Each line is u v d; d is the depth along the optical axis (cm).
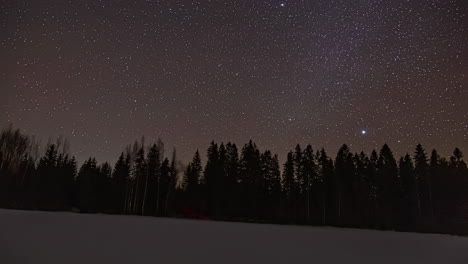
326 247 826
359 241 1077
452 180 4053
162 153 4991
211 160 5066
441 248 998
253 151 5156
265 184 4959
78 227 934
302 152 5038
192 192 4891
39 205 3475
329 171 4906
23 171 4112
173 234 927
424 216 3881
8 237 614
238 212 4578
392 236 1560
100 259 468
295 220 4134
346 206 4472
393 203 4244
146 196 4778
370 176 4772
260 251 668
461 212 3781
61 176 4334
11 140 4094
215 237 916
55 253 487
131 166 4844
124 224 1217
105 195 4522
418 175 4469
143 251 564
